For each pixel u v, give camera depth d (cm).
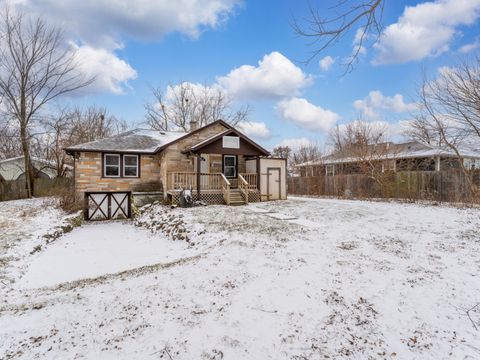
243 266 533
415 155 1827
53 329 337
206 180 1499
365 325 338
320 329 331
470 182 1280
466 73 1081
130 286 467
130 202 1479
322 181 2058
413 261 550
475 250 615
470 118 1138
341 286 441
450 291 422
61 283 533
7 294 485
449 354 286
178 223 977
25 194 1758
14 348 301
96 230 1127
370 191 1733
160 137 1720
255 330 329
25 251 712
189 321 348
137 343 306
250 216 1023
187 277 490
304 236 753
